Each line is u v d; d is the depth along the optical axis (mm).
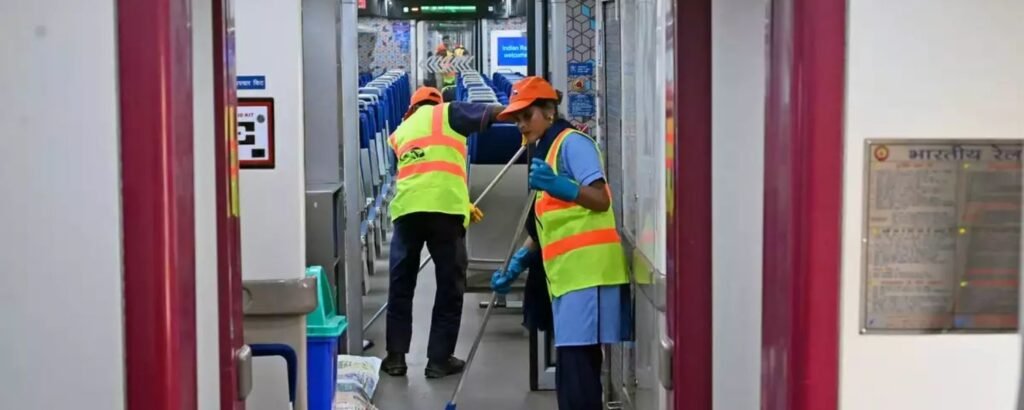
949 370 1757
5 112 1587
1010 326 1748
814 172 1703
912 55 1699
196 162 1930
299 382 3104
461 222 5945
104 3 1579
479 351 6617
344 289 4887
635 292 3852
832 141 1702
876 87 1700
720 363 2398
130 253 1605
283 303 3062
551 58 5348
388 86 12555
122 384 1625
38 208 1599
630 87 3863
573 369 4121
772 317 1846
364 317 7508
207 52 2014
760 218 2352
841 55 1695
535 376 5688
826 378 1742
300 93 3082
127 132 1591
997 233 1733
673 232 2398
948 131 1712
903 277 1733
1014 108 1713
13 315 1611
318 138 4938
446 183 5859
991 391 1763
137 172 1596
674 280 2404
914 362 1753
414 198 5859
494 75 16953
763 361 1914
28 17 1577
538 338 5684
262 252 3076
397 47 18297
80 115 1588
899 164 1712
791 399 1760
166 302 1617
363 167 7875
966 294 1744
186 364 1675
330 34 4977
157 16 1584
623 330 4090
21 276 1607
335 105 4945
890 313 1738
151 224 1603
